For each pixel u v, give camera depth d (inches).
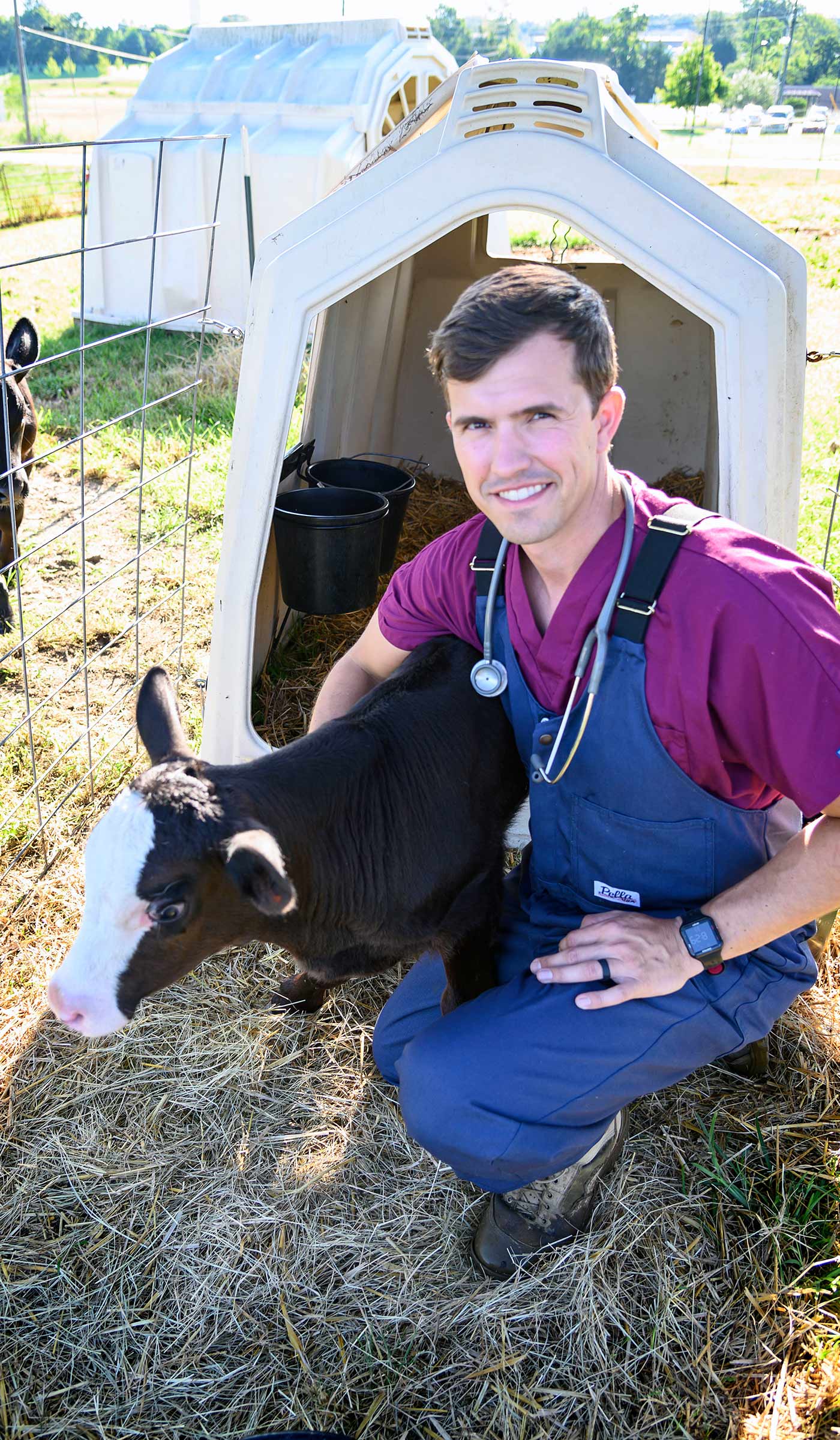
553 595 81.6
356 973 98.3
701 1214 90.7
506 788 97.9
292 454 169.9
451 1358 81.8
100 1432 77.8
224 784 82.0
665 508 78.1
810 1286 85.1
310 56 361.4
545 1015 80.8
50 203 538.6
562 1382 80.1
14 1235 90.7
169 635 179.0
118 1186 94.6
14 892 127.0
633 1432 77.2
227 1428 78.4
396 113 395.5
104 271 352.8
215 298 343.9
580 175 108.1
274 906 69.5
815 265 419.5
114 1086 103.4
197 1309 85.4
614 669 76.2
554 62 108.0
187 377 287.0
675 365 210.1
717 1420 77.7
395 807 89.7
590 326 68.4
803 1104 100.5
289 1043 108.8
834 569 175.8
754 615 70.8
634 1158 94.7
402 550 199.2
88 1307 85.8
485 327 67.4
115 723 156.5
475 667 87.0
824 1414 77.3
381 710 92.6
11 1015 111.0
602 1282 85.0
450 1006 95.7
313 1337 83.4
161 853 75.4
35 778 135.1
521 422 69.3
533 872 95.2
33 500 224.1
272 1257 88.9
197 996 113.5
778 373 108.7
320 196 328.2
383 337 199.9
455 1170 84.9
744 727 74.2
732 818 80.4
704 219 110.0
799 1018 108.6
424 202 113.5
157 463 235.8
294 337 120.6
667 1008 80.7
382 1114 101.0
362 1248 89.4
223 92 359.9
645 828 81.6
